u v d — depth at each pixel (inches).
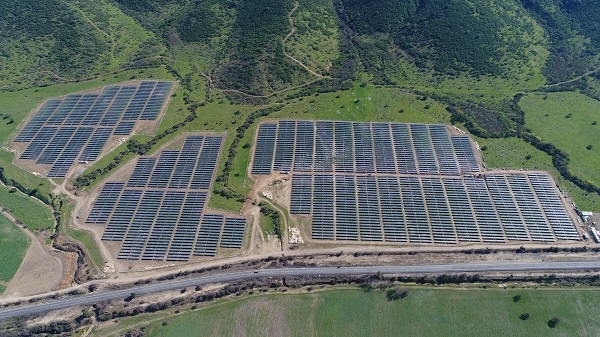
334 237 5408.5
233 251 5329.7
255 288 4987.7
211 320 4712.1
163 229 5546.3
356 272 5073.8
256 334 4586.6
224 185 6067.9
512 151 6471.5
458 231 5423.2
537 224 5487.2
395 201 5767.7
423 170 6190.9
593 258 5147.6
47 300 4921.3
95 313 4800.7
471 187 5944.9
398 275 5027.1
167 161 6466.5
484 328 4584.2
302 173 6200.8
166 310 4810.5
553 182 6008.9
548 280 4970.5
